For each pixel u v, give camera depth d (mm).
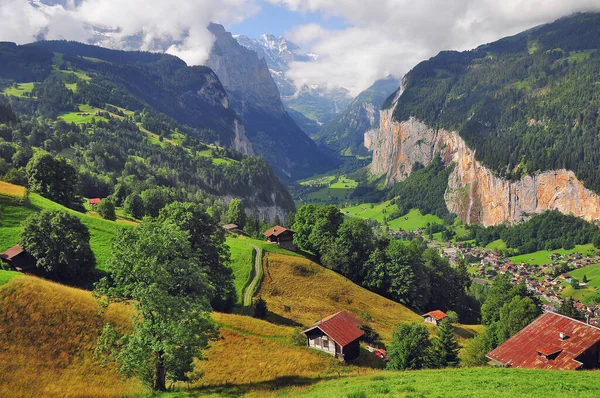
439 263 145500
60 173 122000
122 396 42625
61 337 51938
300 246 144375
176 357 38781
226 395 41625
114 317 57719
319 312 96750
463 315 143125
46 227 73938
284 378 52281
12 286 56469
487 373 44188
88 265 76438
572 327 56812
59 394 43781
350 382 44312
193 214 82562
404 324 68062
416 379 42125
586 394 34156
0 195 97750
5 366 45594
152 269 38969
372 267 127000
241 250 124875
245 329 69688
